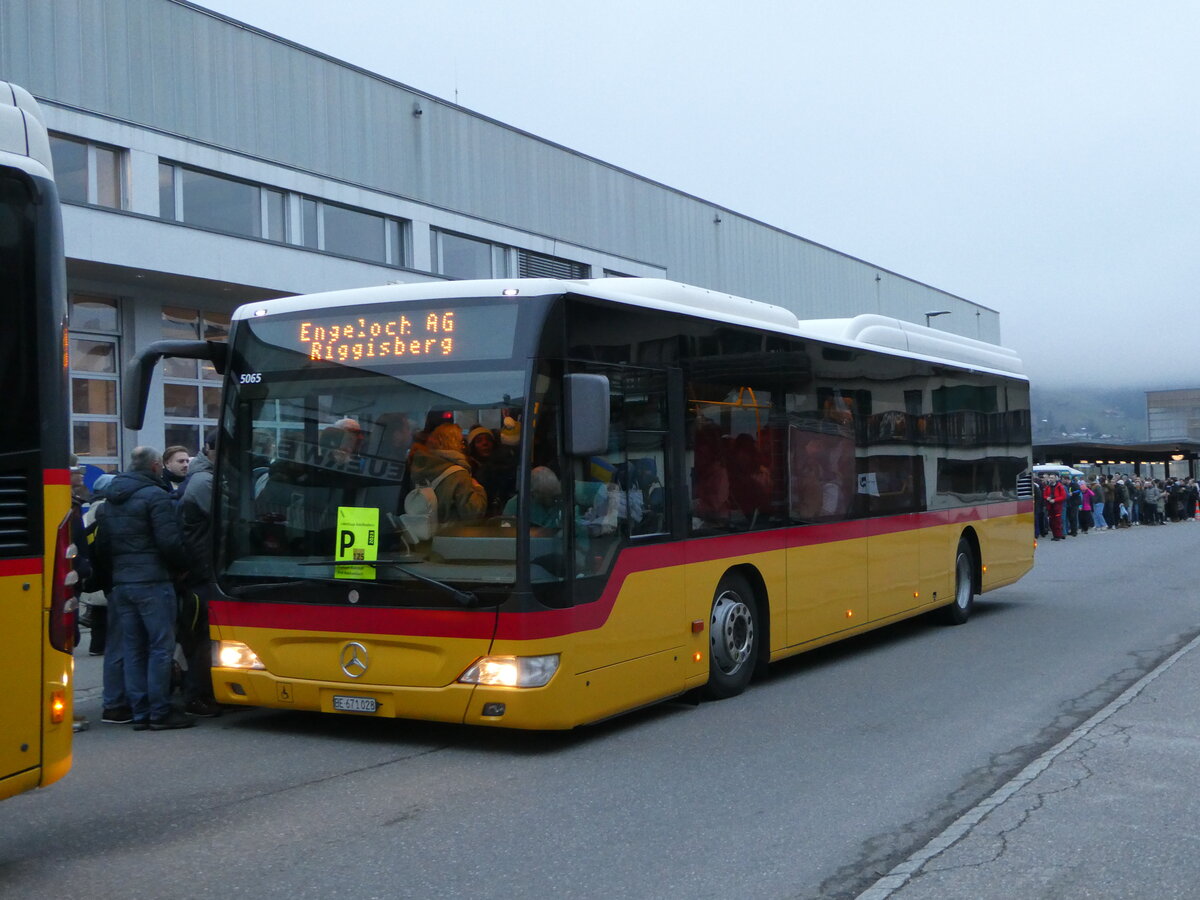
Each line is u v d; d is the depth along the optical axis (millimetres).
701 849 5473
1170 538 32750
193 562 8438
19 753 4918
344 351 7547
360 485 7406
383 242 24297
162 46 19984
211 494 7914
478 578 7023
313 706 7496
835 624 10375
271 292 20766
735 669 9008
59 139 18250
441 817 5996
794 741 7648
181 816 6047
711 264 35969
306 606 7461
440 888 4961
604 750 7418
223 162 20625
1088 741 7520
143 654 8141
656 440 8039
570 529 7148
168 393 20188
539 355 7055
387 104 24484
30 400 5008
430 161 25484
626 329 7793
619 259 31547
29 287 5027
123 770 7004
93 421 19234
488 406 7105
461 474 7133
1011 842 5504
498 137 27484
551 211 29156
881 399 11469
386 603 7215
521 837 5656
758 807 6152
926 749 7418
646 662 7832
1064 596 16750
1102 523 39375
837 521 10445
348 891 4930
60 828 5855
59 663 5109
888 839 5605
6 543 4883
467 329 7227
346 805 6223
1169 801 6164
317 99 22875
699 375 8539
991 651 11516
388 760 7199
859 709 8664
